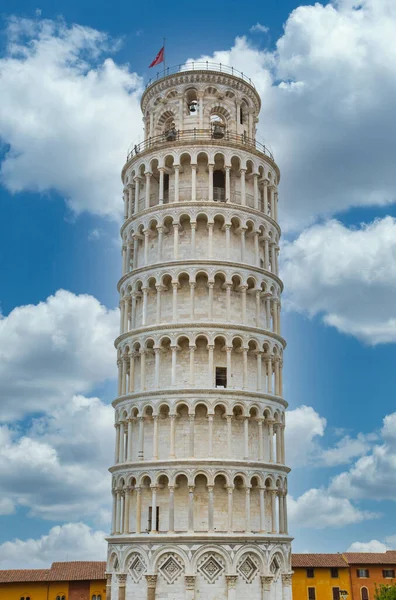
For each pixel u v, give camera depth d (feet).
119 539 211.61
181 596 197.06
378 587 347.77
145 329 225.35
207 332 220.43
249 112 263.90
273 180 254.06
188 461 207.00
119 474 221.46
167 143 240.53
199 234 234.38
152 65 266.57
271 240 246.47
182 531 204.03
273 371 234.79
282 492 223.10
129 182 253.65
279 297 246.68
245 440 214.07
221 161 244.83
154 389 217.56
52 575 311.68
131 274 238.48
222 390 214.28
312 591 345.31
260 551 205.26
